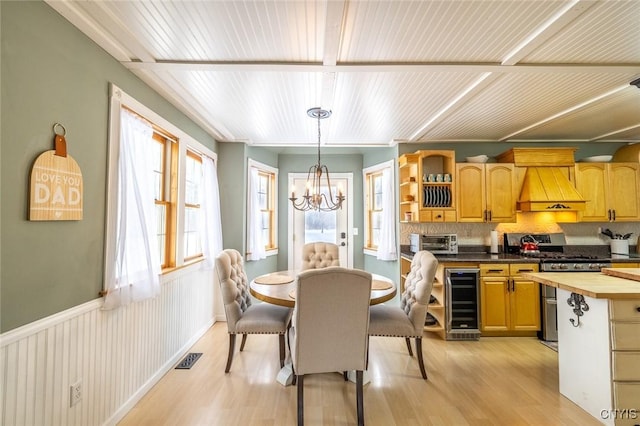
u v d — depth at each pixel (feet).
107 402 6.06
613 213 12.34
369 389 7.64
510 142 13.67
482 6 5.02
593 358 6.57
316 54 6.48
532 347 10.26
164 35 5.73
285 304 7.26
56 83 4.89
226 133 12.20
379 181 15.76
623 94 8.60
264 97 8.68
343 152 16.20
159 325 8.12
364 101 9.04
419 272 8.66
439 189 12.59
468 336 10.87
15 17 4.21
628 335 6.19
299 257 16.40
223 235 13.23
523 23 5.49
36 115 4.53
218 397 7.26
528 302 10.98
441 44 6.12
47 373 4.71
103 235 6.01
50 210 4.72
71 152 5.19
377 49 6.29
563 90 8.32
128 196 6.64
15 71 4.22
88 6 4.89
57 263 4.92
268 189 16.28
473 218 12.34
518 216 13.09
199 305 11.05
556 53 6.48
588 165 12.42
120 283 6.24
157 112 8.20
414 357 9.49
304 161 16.69
